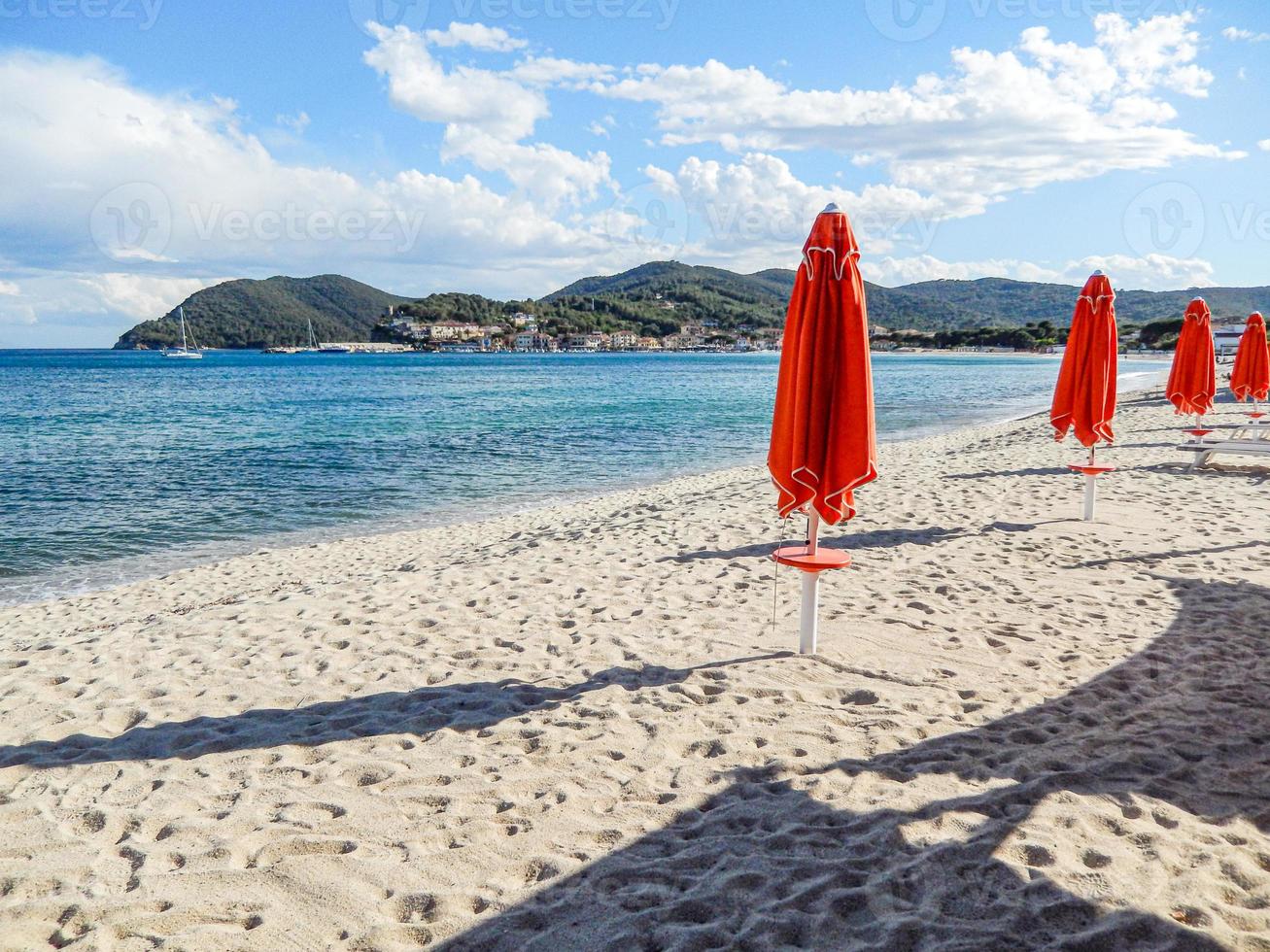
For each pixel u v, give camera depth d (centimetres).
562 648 509
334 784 346
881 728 388
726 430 2489
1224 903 255
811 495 411
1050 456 1394
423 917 257
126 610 756
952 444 1881
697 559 737
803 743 373
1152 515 873
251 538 1104
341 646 528
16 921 256
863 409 399
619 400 3844
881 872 273
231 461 1816
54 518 1235
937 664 469
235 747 384
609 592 635
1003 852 283
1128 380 4619
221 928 251
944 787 329
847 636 519
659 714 409
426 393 4403
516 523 1125
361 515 1252
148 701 441
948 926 245
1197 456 1159
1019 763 349
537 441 2211
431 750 376
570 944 242
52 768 364
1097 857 280
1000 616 555
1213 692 423
